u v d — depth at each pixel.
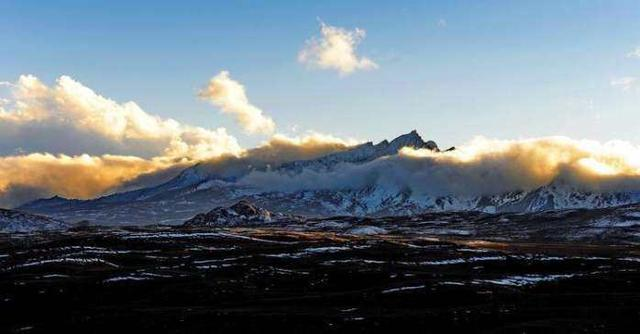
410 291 96.62
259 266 128.25
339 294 97.69
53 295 100.69
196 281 110.81
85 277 116.38
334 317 79.69
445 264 133.50
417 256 145.50
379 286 104.50
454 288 97.38
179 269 126.19
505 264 130.50
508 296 94.31
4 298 99.50
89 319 82.25
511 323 75.56
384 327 75.25
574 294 94.69
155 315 82.81
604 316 77.44
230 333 74.56
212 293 100.00
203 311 85.00
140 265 137.25
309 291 103.69
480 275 115.94
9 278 117.62
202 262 138.50
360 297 94.12
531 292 99.31
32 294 101.44
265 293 100.81
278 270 123.44
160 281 110.69
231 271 122.19
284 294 100.25
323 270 122.38
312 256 147.25
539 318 77.69
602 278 107.94
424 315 79.81
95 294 101.81
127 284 108.19
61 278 116.19
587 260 133.38
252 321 78.12
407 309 86.50
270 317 79.44
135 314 83.88
